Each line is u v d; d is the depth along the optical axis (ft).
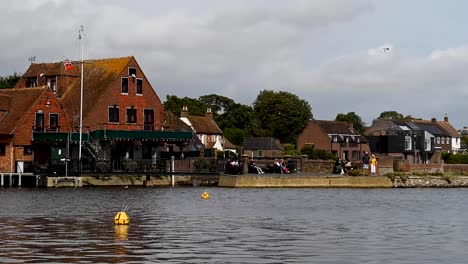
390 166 286.25
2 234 87.92
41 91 241.35
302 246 78.95
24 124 235.20
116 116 256.32
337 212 128.98
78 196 169.37
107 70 262.26
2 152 230.27
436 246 80.12
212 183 237.66
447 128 524.93
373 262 68.59
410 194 208.33
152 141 254.68
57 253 71.92
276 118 515.91
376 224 105.81
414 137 453.99
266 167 259.60
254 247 77.71
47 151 240.94
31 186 217.97
